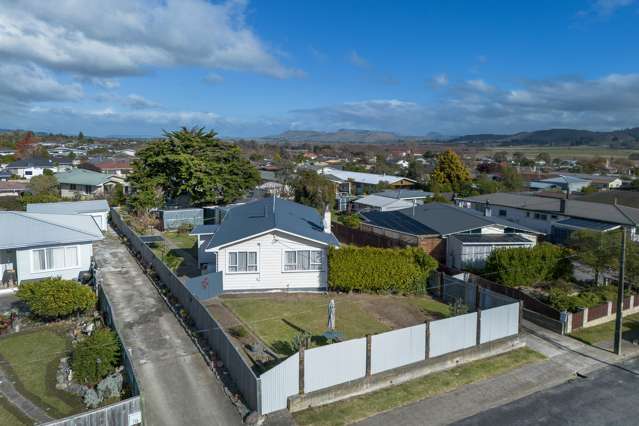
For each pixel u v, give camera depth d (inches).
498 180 3339.1
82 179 2773.1
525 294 923.4
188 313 798.5
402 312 900.0
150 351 681.0
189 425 511.2
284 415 543.2
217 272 975.0
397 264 997.2
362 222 1577.3
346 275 985.5
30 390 595.2
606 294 940.0
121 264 1200.2
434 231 1280.8
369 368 609.3
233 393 573.3
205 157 2021.4
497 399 610.9
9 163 3767.2
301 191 2222.0
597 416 578.9
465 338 708.0
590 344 797.2
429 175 3393.2
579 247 1093.8
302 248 1002.1
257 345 695.1
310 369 566.6
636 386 657.0
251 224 1077.1
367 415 559.2
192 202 1989.4
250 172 2169.0
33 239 1019.3
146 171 1962.4
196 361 651.5
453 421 558.6
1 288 1000.9
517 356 739.4
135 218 1893.5
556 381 665.0
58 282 816.3
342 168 4343.0
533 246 1120.8
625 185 2987.2
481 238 1225.4
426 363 662.5
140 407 494.0
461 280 956.0
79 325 804.6
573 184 2810.0
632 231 1330.0
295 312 880.3
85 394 571.5
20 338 758.5
